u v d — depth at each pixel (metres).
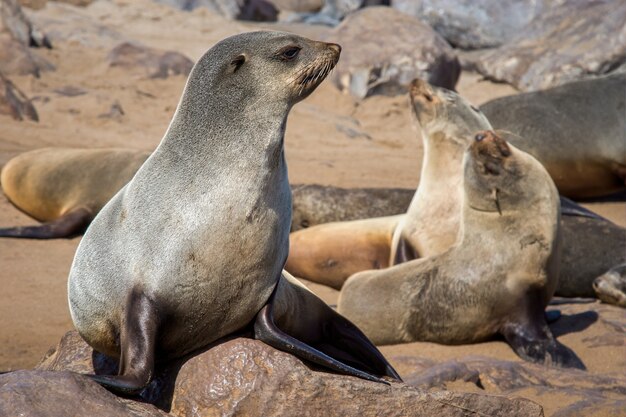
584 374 22.88
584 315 28.25
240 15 95.19
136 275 15.25
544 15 74.38
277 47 15.95
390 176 45.31
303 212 38.22
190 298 15.35
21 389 13.39
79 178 37.59
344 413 15.41
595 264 33.22
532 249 26.34
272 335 15.65
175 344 15.77
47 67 61.84
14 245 33.22
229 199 15.41
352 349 18.56
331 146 52.38
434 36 66.00
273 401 15.19
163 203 15.50
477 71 71.06
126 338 14.93
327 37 67.25
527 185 26.52
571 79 65.44
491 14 85.06
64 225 35.22
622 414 19.16
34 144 45.38
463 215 27.36
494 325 26.53
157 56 63.56
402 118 60.81
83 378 13.95
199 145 15.74
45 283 29.03
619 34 66.50
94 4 88.00
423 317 27.12
